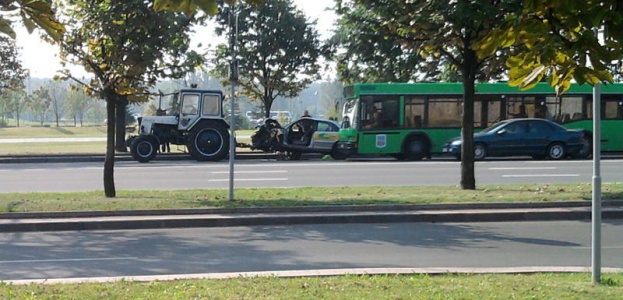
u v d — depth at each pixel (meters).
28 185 21.38
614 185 18.91
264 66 36.88
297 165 27.66
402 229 13.70
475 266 10.15
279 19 36.31
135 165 28.80
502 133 30.30
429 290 7.88
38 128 83.75
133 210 14.44
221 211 14.62
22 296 7.62
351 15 17.02
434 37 15.75
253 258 10.90
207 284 8.29
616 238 12.73
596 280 8.38
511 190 17.64
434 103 32.41
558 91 5.11
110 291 7.89
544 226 14.07
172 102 32.66
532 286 8.12
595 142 8.45
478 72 19.33
